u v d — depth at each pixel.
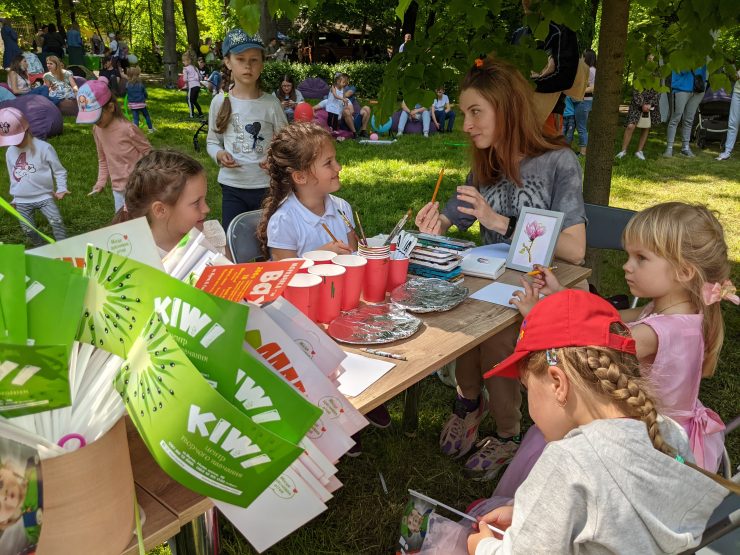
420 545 1.65
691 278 1.82
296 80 17.38
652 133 11.68
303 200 2.57
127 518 0.99
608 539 1.08
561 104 4.15
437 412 3.11
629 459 1.12
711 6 2.85
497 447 2.64
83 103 4.41
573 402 1.26
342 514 2.43
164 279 0.92
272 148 2.51
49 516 0.87
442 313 2.05
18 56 12.35
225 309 0.92
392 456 2.75
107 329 0.93
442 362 1.73
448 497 2.55
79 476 0.88
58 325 0.87
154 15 33.75
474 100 2.51
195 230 1.18
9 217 5.58
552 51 3.47
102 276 0.91
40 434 0.89
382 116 3.49
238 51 3.71
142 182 2.05
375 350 1.76
